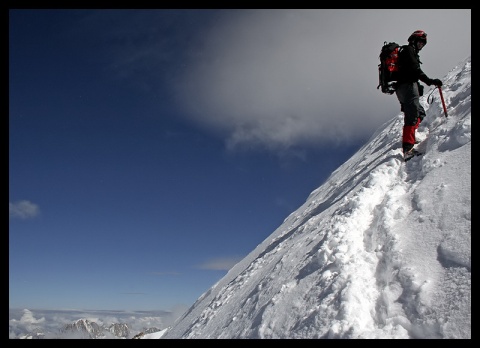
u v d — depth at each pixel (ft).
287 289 12.50
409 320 8.61
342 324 9.27
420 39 17.33
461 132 13.67
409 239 10.88
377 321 9.25
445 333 7.87
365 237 12.60
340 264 11.53
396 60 17.24
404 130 16.47
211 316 18.31
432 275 9.23
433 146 15.06
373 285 10.25
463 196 10.98
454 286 8.57
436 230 10.52
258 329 11.66
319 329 9.61
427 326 8.21
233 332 13.34
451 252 9.45
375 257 11.23
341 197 19.16
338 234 12.96
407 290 9.30
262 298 13.73
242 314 14.26
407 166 15.42
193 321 21.22
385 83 17.48
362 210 13.82
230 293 19.56
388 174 15.66
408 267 9.82
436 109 18.19
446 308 8.25
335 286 10.64
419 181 13.57
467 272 8.67
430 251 9.96
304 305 11.00
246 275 20.39
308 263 12.96
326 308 10.06
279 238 23.34
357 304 9.68
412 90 16.74
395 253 10.61
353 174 21.88
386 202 13.38
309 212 23.36
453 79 20.17
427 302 8.65
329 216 16.67
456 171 12.32
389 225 12.07
